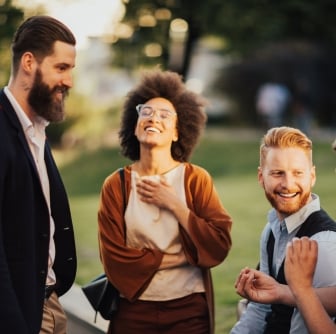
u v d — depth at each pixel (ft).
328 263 10.00
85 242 28.58
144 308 11.44
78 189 53.26
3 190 10.22
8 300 9.87
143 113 11.65
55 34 10.58
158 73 12.07
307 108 89.51
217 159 57.31
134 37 59.52
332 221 10.52
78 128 76.02
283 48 99.04
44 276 10.66
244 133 78.13
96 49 103.50
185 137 11.94
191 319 11.46
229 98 101.45
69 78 10.74
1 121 10.43
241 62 100.53
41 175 10.98
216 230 11.28
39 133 11.03
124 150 12.31
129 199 11.53
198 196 11.55
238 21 59.82
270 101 90.53
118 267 11.35
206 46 121.49
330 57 98.12
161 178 11.46
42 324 11.26
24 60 10.59
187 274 11.48
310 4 65.10
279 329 10.81
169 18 58.54
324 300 9.82
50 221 10.80
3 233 10.26
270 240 11.23
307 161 10.73
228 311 17.98
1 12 40.06
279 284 10.34
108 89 102.99
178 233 11.35
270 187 10.76
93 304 11.93
